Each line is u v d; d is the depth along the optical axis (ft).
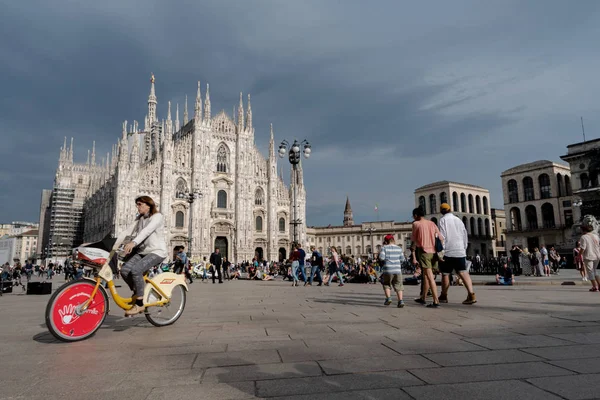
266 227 274.16
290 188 290.56
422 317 32.40
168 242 235.20
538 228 283.79
